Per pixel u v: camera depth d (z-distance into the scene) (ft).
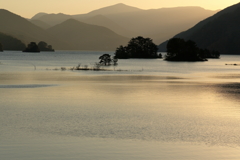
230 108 122.11
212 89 183.21
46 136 80.59
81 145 73.20
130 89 180.45
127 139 78.43
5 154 66.85
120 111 114.93
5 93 159.74
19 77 249.55
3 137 79.36
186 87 192.54
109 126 91.76
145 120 100.22
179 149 70.74
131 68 409.08
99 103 132.16
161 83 215.72
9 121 97.40
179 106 126.11
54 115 106.83
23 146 72.18
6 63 495.82
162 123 96.17
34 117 103.45
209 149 70.90
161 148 71.36
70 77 255.29
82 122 96.68
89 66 436.76
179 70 380.99
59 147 71.61
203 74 312.91
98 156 65.92
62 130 86.69
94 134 82.84
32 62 548.31
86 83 210.18
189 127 91.30
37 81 219.41
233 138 79.97
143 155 66.69
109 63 473.26
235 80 243.60
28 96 150.20
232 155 67.00
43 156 65.77
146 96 153.38
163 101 138.41
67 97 148.15
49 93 160.86
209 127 91.50
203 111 115.75
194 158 65.16
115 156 65.98
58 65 454.40
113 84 205.77
